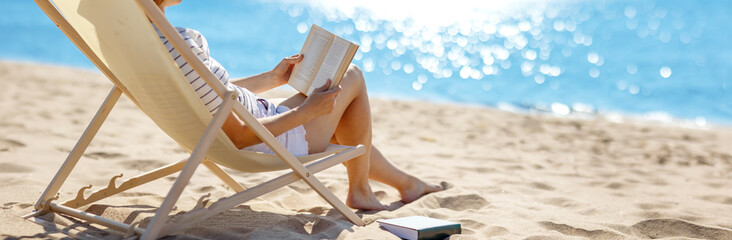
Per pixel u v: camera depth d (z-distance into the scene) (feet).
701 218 9.28
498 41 56.49
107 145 13.41
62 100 19.10
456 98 31.81
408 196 9.97
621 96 32.73
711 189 12.10
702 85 34.99
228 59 41.93
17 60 35.09
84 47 7.45
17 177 9.98
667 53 47.06
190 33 7.14
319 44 8.05
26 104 17.71
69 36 7.36
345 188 10.80
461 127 19.70
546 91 34.47
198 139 7.24
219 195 9.70
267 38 52.85
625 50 49.67
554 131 19.69
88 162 11.69
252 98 7.59
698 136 19.74
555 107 29.14
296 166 7.34
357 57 46.39
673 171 14.03
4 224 7.29
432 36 59.57
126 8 5.96
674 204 10.38
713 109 29.25
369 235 7.48
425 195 9.98
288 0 82.89
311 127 7.88
